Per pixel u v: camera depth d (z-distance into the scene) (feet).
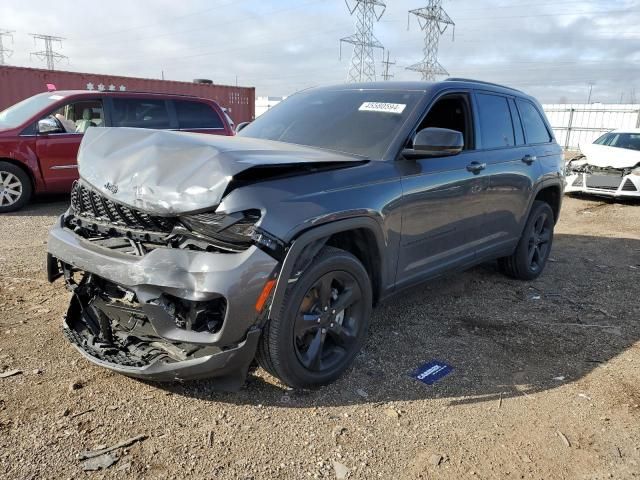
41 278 15.60
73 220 10.78
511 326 13.89
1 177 26.17
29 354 10.93
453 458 8.50
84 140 11.40
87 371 10.40
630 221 30.32
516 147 16.26
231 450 8.38
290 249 8.84
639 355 12.44
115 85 49.42
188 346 9.00
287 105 14.83
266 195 8.89
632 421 9.72
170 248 8.78
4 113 28.89
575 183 37.24
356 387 10.44
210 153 9.12
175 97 31.24
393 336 12.91
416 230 11.98
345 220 9.88
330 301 10.19
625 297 16.66
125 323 9.75
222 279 8.33
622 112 88.48
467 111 14.34
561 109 95.61
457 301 15.60
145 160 9.61
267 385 10.28
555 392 10.66
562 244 24.32
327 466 8.16
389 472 8.11
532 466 8.40
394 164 11.46
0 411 8.96
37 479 7.50
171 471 7.84
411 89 13.21
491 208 14.78
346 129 12.56
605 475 8.27
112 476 7.66
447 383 10.79
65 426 8.69
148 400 9.57
